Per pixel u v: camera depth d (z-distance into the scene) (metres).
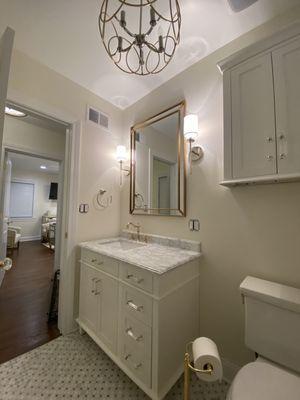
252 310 1.07
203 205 1.54
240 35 1.41
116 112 2.29
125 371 1.24
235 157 1.20
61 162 3.00
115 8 1.22
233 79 1.25
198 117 1.61
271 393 0.76
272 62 1.10
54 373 1.34
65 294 1.79
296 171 0.99
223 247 1.41
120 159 2.11
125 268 1.33
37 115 1.73
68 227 1.83
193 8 1.21
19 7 1.22
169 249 1.61
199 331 1.49
